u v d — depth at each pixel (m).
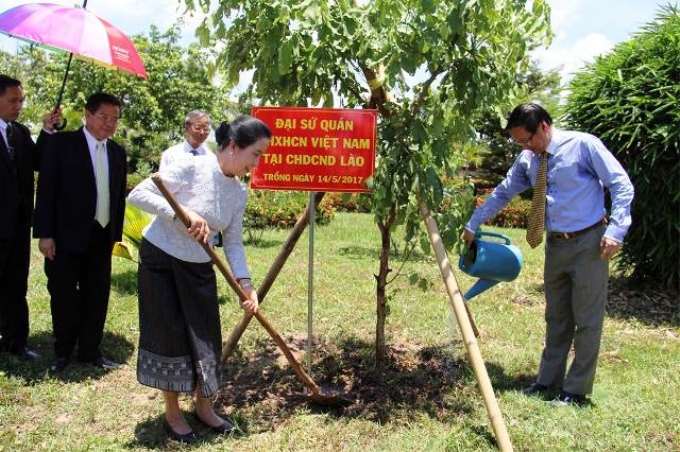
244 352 4.74
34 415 3.61
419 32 3.37
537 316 6.18
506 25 3.48
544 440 3.39
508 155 24.86
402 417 3.67
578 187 3.84
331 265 8.68
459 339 5.25
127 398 3.89
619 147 6.96
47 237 4.14
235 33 3.90
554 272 4.02
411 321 5.75
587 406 3.88
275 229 13.00
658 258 7.07
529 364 4.70
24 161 4.40
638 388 4.23
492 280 4.28
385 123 3.91
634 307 6.81
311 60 3.52
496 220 19.02
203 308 3.22
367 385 4.11
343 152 3.65
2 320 4.44
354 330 5.43
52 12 4.05
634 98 6.74
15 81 4.28
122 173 4.47
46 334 5.03
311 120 3.63
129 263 7.93
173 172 3.11
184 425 3.39
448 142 3.91
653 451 3.33
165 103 20.41
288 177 3.67
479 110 3.80
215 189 3.15
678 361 4.88
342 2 3.63
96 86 18.83
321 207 14.67
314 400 3.76
